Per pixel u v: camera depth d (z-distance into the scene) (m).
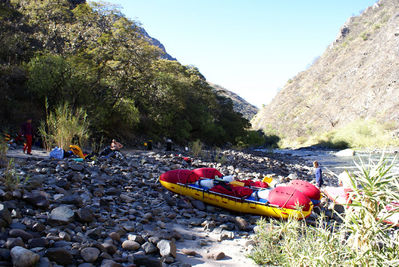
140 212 6.24
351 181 3.02
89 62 22.11
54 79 19.33
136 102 29.75
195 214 7.11
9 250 3.33
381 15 115.38
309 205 6.68
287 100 124.38
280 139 101.25
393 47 77.44
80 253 3.76
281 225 4.80
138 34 25.11
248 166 19.05
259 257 4.50
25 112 18.39
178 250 4.79
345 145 59.28
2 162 7.95
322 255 3.01
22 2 27.91
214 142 47.78
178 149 26.94
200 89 50.62
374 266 2.71
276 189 7.16
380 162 2.91
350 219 3.05
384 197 2.85
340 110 83.12
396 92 65.62
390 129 55.97
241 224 6.36
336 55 115.81
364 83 80.62
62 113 13.79
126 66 24.25
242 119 56.50
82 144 14.28
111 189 7.29
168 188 8.52
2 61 21.23
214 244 5.29
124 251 4.30
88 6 24.27
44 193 5.69
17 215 4.46
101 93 23.47
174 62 51.66
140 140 26.75
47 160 9.86
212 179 8.19
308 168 23.61
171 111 34.22
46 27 25.28
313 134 87.44
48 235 4.05
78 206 5.63
